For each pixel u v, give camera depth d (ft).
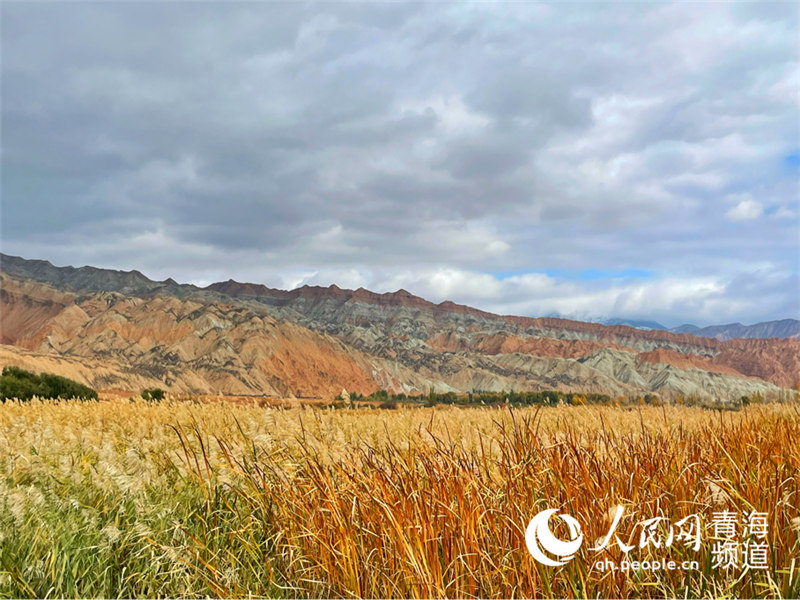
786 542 14.19
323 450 18.38
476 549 13.43
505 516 14.21
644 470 16.74
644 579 14.14
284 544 15.48
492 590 13.35
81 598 14.44
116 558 15.88
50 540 15.89
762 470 16.94
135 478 18.48
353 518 15.11
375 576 14.05
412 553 13.02
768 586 12.91
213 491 17.79
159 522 16.53
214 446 19.98
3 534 15.38
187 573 14.92
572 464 16.84
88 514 16.80
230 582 14.58
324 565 14.55
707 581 13.99
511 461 16.89
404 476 15.89
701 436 21.45
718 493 14.99
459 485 15.17
